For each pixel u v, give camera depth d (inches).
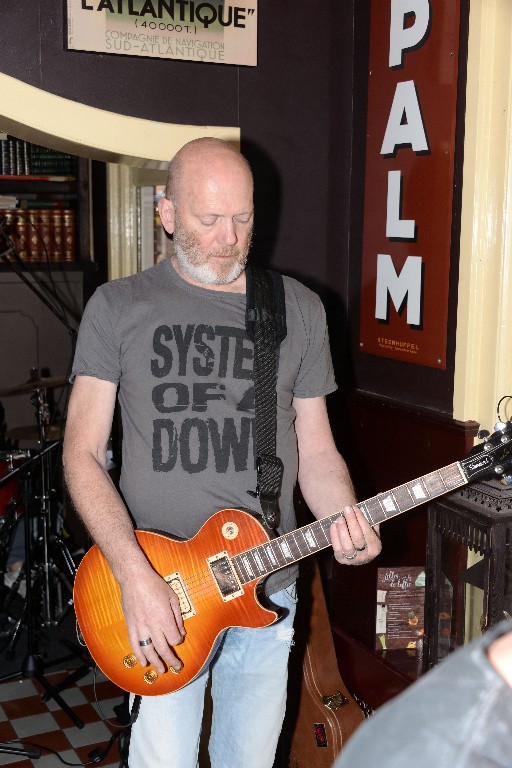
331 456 78.3
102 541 67.9
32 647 129.3
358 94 124.0
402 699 28.2
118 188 187.0
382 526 120.0
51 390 200.1
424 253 110.7
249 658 73.5
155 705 71.6
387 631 112.0
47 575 152.4
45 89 112.3
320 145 125.8
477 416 103.4
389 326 119.0
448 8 103.3
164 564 70.6
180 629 68.1
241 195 69.3
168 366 70.9
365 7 121.0
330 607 125.4
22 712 124.2
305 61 123.1
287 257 127.0
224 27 118.2
